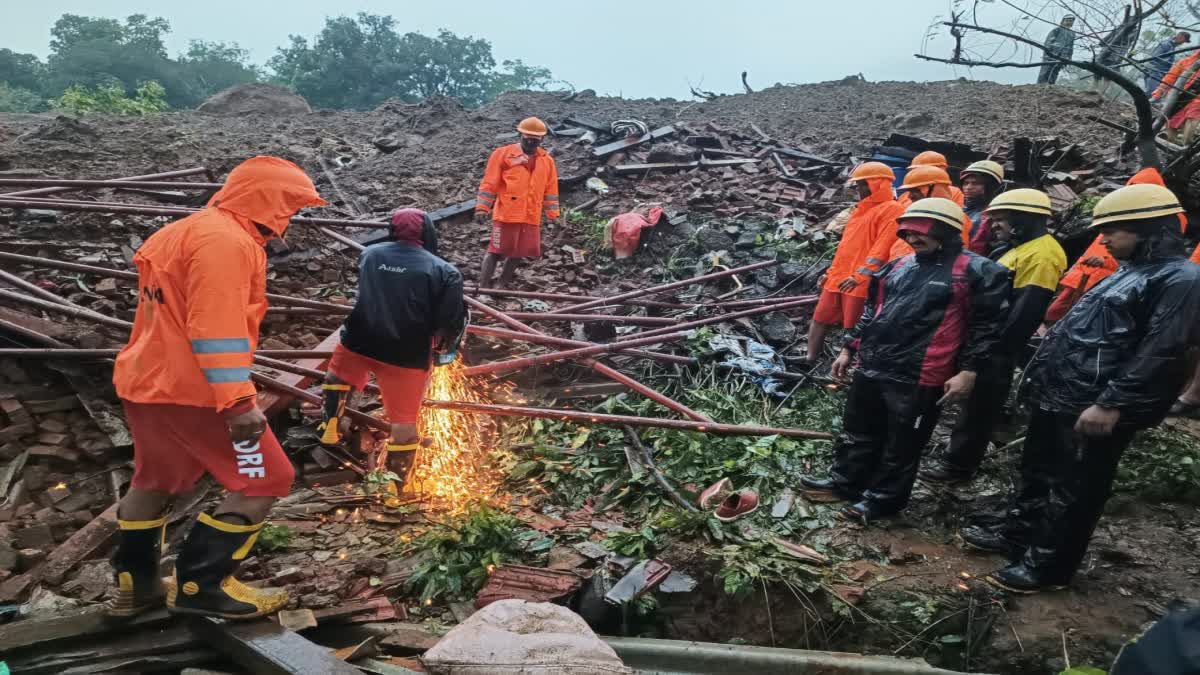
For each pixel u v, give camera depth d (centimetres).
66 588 353
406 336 408
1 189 735
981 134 1072
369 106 4966
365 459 495
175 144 1014
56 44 5347
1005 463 516
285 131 1188
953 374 421
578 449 521
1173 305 334
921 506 468
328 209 896
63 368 480
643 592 386
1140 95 615
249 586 356
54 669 291
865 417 456
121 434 460
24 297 501
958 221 412
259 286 295
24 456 441
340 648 336
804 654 360
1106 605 390
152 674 304
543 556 409
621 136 1112
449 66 5209
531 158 733
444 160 1088
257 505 302
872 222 572
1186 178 694
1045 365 389
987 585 400
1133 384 339
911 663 359
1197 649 171
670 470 496
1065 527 377
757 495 459
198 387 278
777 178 1012
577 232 905
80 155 915
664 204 954
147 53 5256
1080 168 899
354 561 394
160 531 313
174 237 281
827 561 415
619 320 658
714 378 616
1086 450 365
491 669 306
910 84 1464
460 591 385
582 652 316
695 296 764
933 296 411
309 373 508
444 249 845
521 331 605
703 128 1164
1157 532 452
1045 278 452
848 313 582
